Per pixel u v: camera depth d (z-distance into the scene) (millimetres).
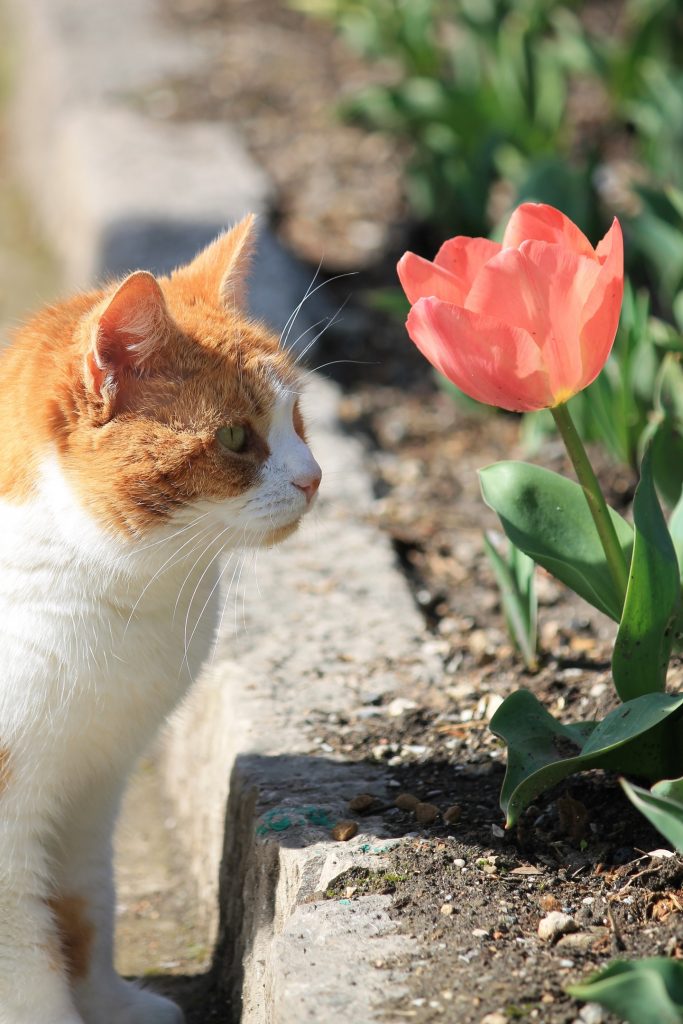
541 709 2527
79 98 7715
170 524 2496
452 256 2371
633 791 2023
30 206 8141
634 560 2350
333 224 6430
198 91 7816
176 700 2768
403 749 2971
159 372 2523
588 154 5148
